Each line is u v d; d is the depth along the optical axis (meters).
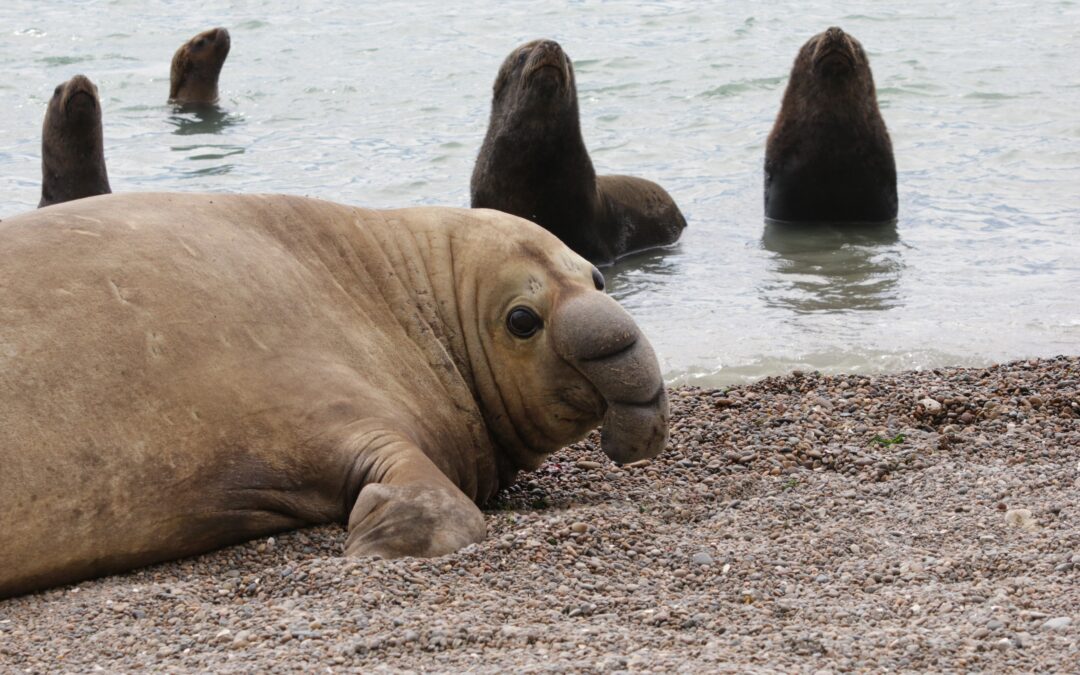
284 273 26.27
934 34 115.62
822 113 61.72
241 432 23.86
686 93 90.25
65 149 61.53
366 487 23.58
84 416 22.61
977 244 56.94
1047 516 24.72
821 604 20.91
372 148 75.38
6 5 130.62
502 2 133.88
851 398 35.81
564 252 29.06
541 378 28.22
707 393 37.09
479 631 19.45
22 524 21.92
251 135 79.50
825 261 55.00
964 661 18.36
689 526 25.84
